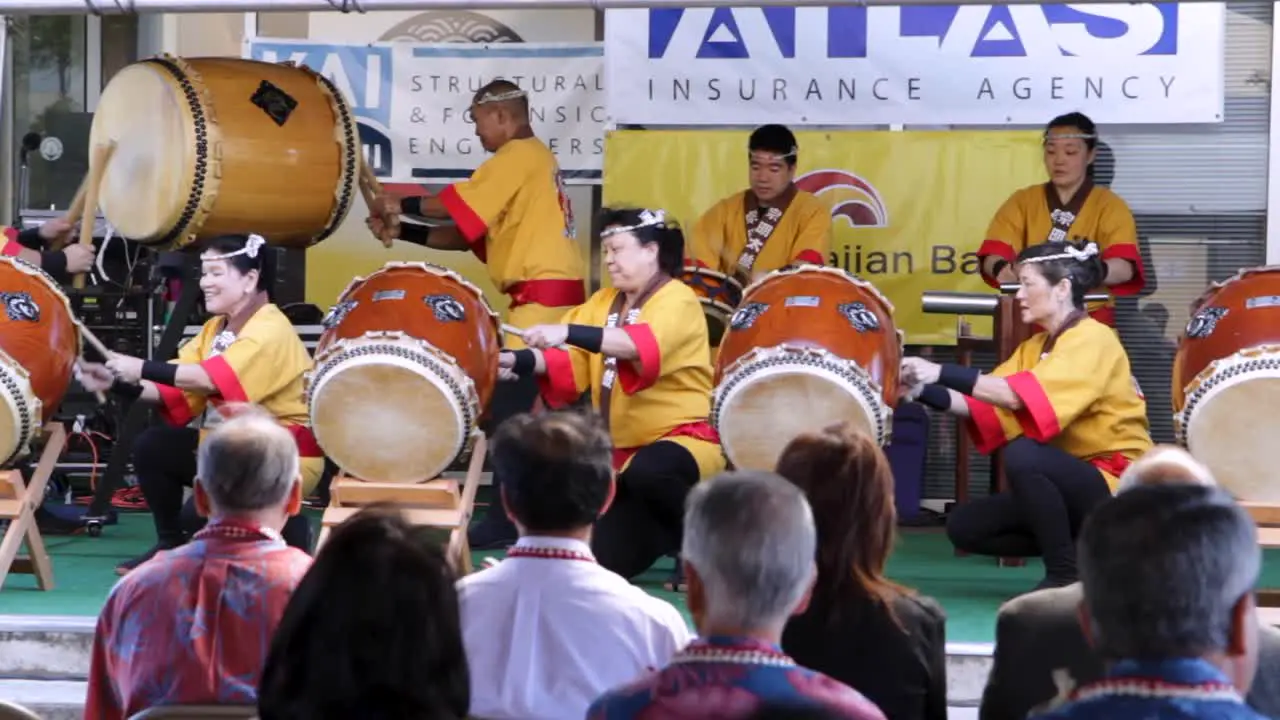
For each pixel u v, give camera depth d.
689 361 5.74
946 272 8.05
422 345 5.35
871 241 8.08
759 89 8.09
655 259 5.75
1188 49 7.89
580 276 7.11
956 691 4.99
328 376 5.38
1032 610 3.34
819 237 7.56
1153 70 7.91
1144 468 3.31
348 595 2.34
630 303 5.77
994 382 5.49
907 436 7.64
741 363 5.21
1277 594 5.37
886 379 5.24
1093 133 7.49
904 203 8.05
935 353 8.20
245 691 3.42
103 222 8.07
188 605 3.43
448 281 5.52
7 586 6.00
